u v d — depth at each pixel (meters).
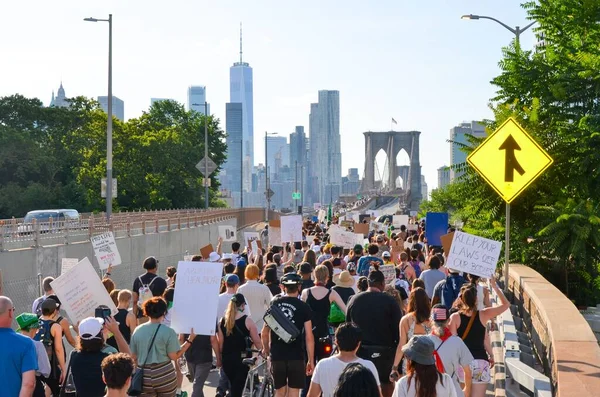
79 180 79.56
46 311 10.64
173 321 10.90
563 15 26.38
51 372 10.53
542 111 24.08
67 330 10.81
